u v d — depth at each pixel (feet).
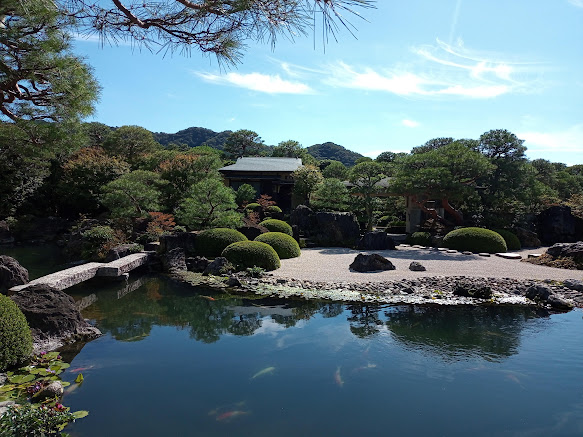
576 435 13.53
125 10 10.22
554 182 106.83
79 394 15.89
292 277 38.86
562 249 46.55
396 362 19.56
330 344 21.91
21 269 30.63
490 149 74.43
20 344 18.19
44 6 11.32
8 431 12.03
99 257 45.91
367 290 34.47
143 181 59.88
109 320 26.50
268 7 8.59
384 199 84.33
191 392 16.17
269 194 90.48
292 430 13.53
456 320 26.61
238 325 25.46
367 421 14.24
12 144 29.37
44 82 17.17
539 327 25.26
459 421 14.33
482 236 56.80
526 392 16.62
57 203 79.30
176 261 42.98
